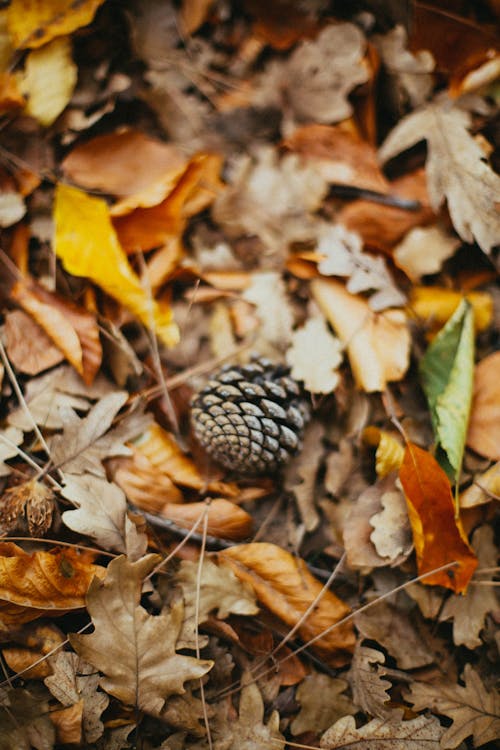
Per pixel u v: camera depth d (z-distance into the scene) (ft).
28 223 1.48
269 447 1.38
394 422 1.42
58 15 1.45
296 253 1.50
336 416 1.47
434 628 1.44
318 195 1.52
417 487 1.38
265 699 1.40
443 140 1.50
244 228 1.52
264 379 1.43
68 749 1.35
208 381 1.43
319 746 1.38
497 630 1.44
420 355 1.48
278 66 1.53
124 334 1.48
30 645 1.38
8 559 1.35
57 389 1.45
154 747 1.38
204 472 1.44
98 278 1.44
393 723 1.38
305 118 1.52
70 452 1.42
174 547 1.43
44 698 1.37
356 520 1.42
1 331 1.45
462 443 1.41
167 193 1.45
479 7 1.49
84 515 1.38
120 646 1.35
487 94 1.52
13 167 1.48
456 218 1.48
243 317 1.49
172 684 1.35
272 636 1.41
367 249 1.51
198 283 1.46
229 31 1.54
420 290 1.50
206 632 1.41
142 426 1.44
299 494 1.45
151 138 1.52
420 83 1.52
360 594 1.44
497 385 1.45
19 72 1.47
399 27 1.51
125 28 1.52
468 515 1.45
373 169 1.52
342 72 1.50
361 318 1.47
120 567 1.35
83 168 1.49
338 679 1.41
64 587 1.37
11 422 1.43
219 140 1.53
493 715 1.40
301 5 1.52
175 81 1.53
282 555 1.41
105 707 1.36
